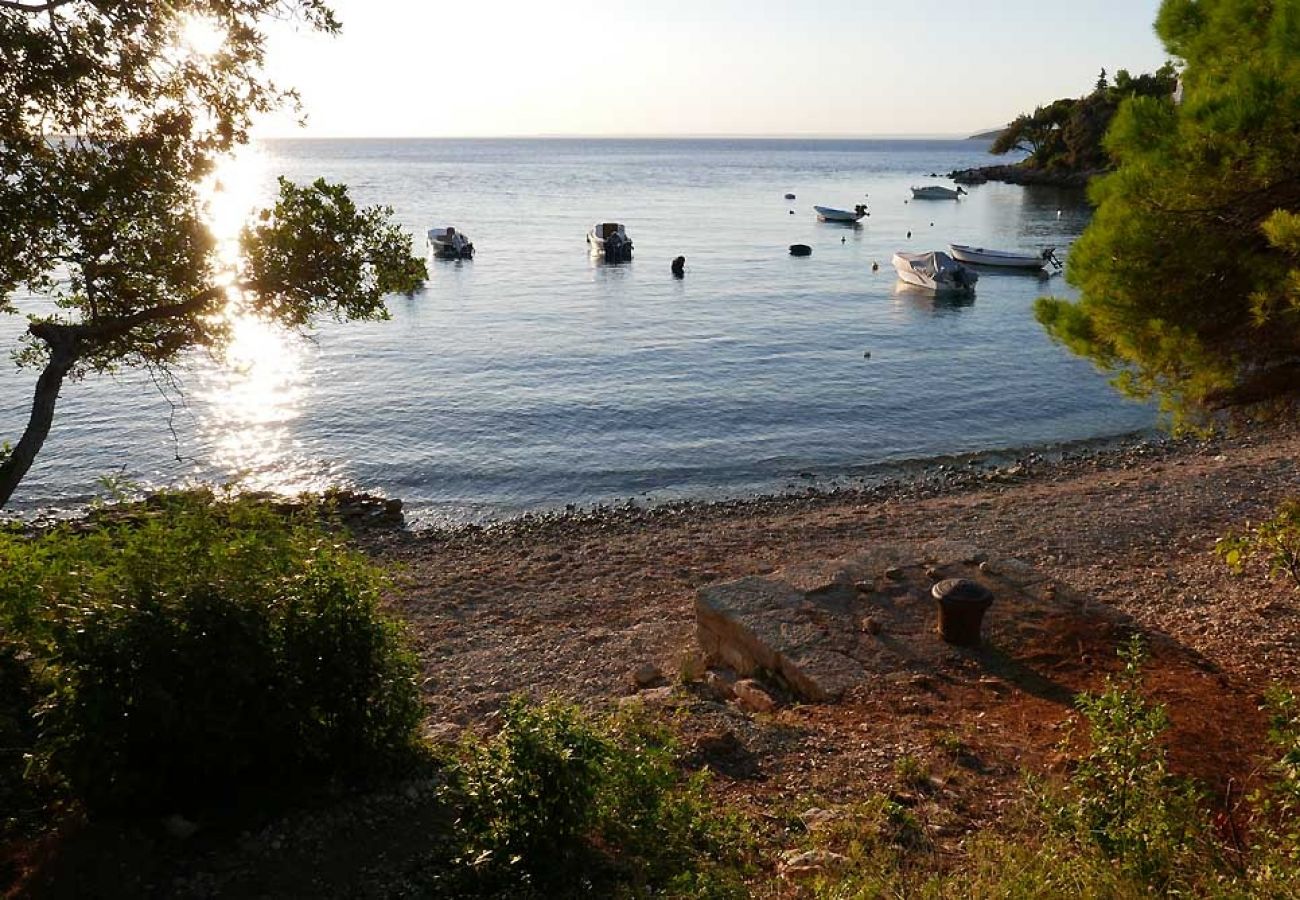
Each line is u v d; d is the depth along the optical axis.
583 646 12.54
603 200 116.94
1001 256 60.38
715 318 44.44
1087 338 9.54
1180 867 4.97
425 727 9.62
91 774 5.64
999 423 28.25
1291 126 6.91
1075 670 9.31
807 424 28.09
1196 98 7.24
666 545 17.94
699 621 11.24
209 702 5.71
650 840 5.96
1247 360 8.77
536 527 19.98
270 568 6.34
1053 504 18.81
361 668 6.37
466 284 54.03
